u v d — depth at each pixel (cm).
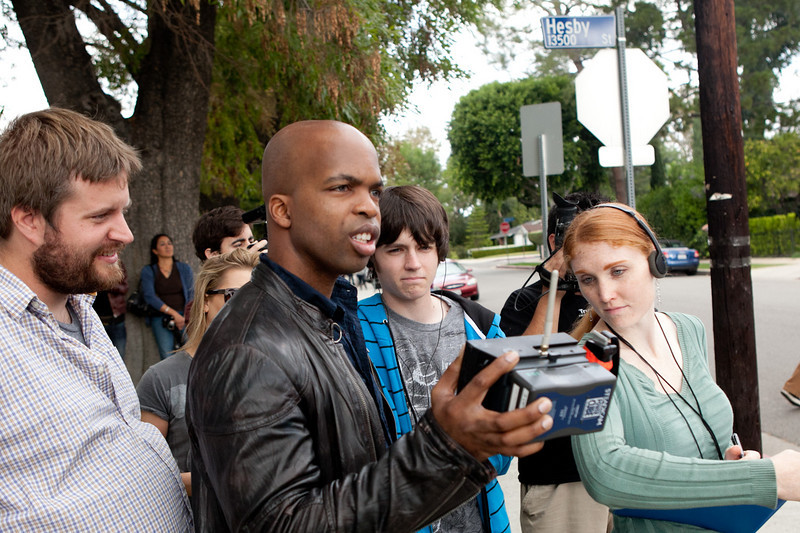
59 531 112
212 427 97
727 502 138
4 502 109
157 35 579
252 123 878
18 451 111
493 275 2809
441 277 1491
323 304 114
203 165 927
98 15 559
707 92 315
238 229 327
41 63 518
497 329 221
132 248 577
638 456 144
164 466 135
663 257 157
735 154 311
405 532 90
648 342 163
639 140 403
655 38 2573
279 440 96
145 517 125
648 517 154
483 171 3078
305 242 110
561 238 228
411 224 196
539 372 86
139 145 579
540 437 85
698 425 156
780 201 2617
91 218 128
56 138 124
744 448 313
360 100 584
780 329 903
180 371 214
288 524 89
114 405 132
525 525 216
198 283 221
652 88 403
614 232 153
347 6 510
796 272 1745
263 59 689
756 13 2767
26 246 126
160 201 588
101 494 119
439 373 206
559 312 231
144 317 570
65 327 135
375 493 89
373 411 118
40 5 512
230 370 98
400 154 955
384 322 202
